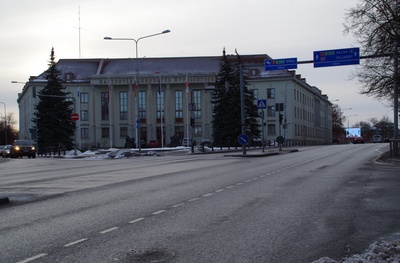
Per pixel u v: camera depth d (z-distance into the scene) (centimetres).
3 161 4178
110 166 2731
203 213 930
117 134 9256
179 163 2786
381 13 2530
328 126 14512
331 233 742
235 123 6200
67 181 1708
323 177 1684
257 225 807
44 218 904
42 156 6006
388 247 623
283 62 3231
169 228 786
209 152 4791
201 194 1224
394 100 2866
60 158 4941
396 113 2855
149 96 9144
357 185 1420
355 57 2970
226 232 752
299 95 10012
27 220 886
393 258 575
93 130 9206
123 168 2459
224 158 3291
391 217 880
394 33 2464
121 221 854
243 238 709
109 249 646
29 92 9550
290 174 1817
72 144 7219
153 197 1181
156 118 9175
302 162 2623
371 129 18275
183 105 9206
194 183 1515
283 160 2866
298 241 689
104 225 819
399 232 747
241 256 607
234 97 6244
